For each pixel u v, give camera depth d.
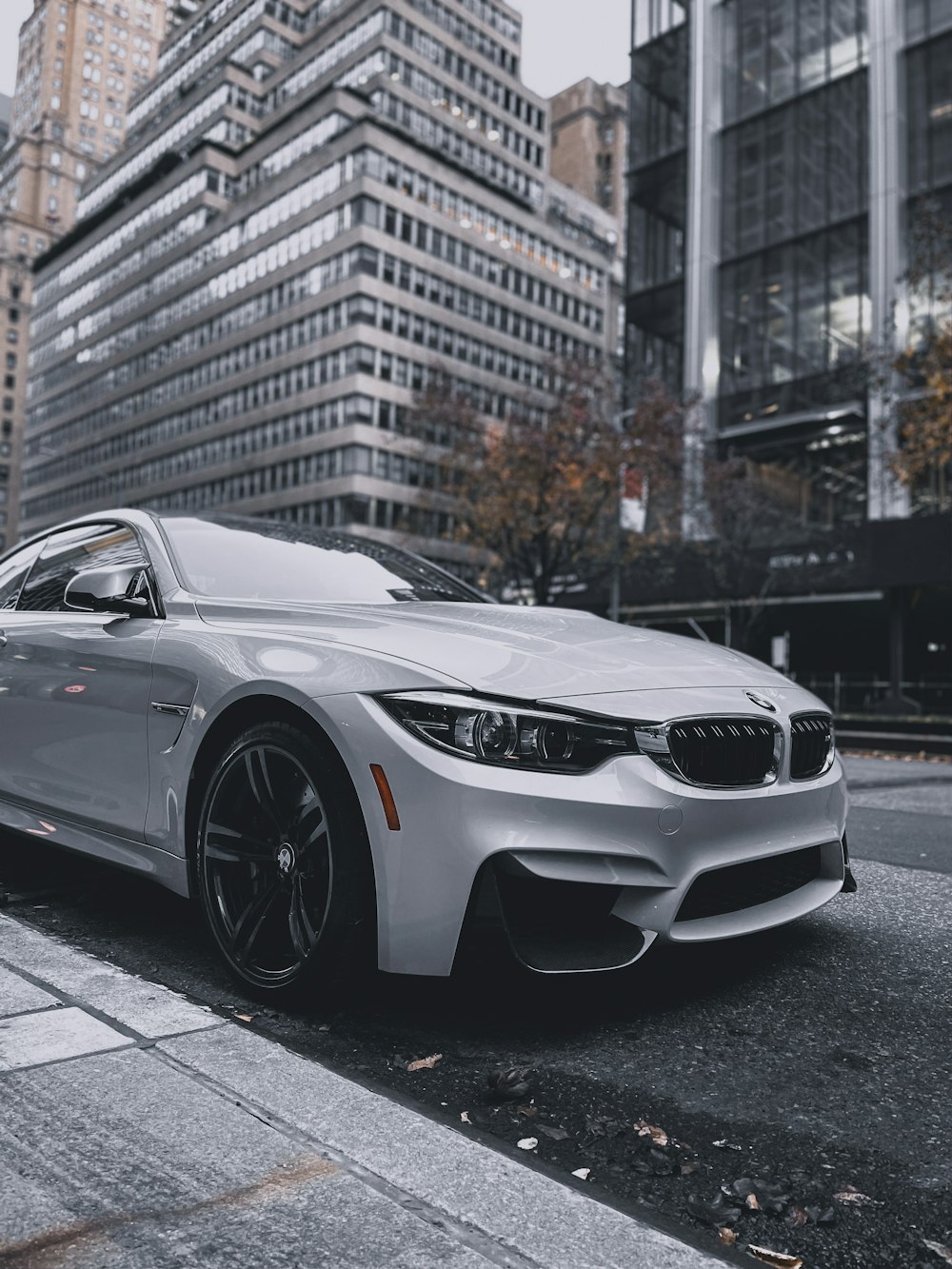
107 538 3.61
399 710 2.25
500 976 2.70
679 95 30.95
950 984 2.73
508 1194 1.53
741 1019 2.45
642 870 2.26
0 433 118.62
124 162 86.25
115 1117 1.73
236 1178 1.54
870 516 24.59
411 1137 1.70
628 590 27.31
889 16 26.17
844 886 2.88
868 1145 1.83
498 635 2.64
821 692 26.53
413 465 55.53
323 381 55.28
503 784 2.14
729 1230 1.51
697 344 29.39
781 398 27.55
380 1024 2.35
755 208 28.91
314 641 2.54
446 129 67.06
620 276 81.75
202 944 2.94
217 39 82.44
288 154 62.78
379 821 2.21
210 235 65.50
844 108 27.19
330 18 68.12
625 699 2.37
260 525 3.75
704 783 2.40
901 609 23.56
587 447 20.17
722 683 2.67
